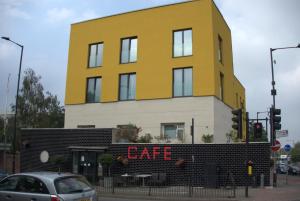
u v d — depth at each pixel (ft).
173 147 94.84
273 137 90.17
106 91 122.62
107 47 124.77
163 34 116.26
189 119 109.19
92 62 128.36
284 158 220.64
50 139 107.55
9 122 184.96
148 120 114.42
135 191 79.66
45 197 34.14
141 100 116.26
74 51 130.82
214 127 106.93
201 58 110.22
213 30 111.34
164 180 92.02
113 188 78.02
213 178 88.99
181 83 112.37
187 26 113.50
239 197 69.62
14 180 36.83
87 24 129.90
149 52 117.39
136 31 120.47
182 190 80.28
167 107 112.37
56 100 199.21
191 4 113.91
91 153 101.50
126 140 102.06
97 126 122.52
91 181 99.60
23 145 111.34
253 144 90.33
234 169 90.33
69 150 103.91
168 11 116.67
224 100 120.37
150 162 95.91
